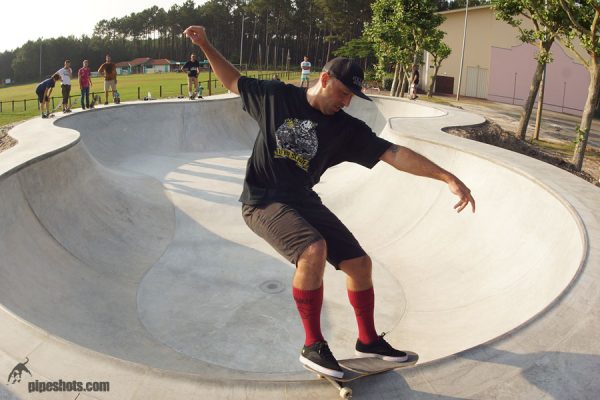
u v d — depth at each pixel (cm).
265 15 8969
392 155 281
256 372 543
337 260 285
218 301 707
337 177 1338
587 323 367
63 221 820
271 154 280
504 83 3781
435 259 797
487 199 824
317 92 269
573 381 306
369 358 293
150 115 1691
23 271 632
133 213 996
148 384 293
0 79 11988
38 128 1224
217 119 1884
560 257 559
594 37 1468
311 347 266
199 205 1104
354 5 6488
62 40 11225
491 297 615
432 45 2822
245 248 901
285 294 731
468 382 301
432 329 599
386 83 4175
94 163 1089
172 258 854
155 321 648
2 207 689
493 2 1912
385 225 975
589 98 1540
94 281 723
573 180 733
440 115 1755
